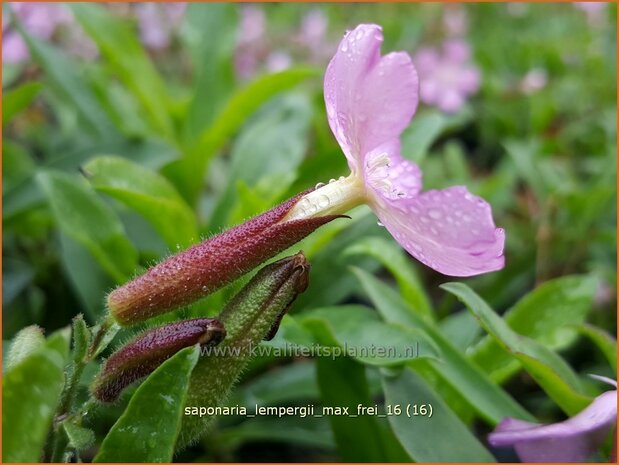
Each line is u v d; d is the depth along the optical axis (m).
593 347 0.13
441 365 0.08
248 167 0.12
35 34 0.15
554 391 0.08
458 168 0.17
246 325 0.06
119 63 0.13
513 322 0.10
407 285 0.10
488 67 0.25
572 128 0.21
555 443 0.07
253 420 0.11
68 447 0.06
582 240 0.15
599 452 0.07
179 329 0.06
